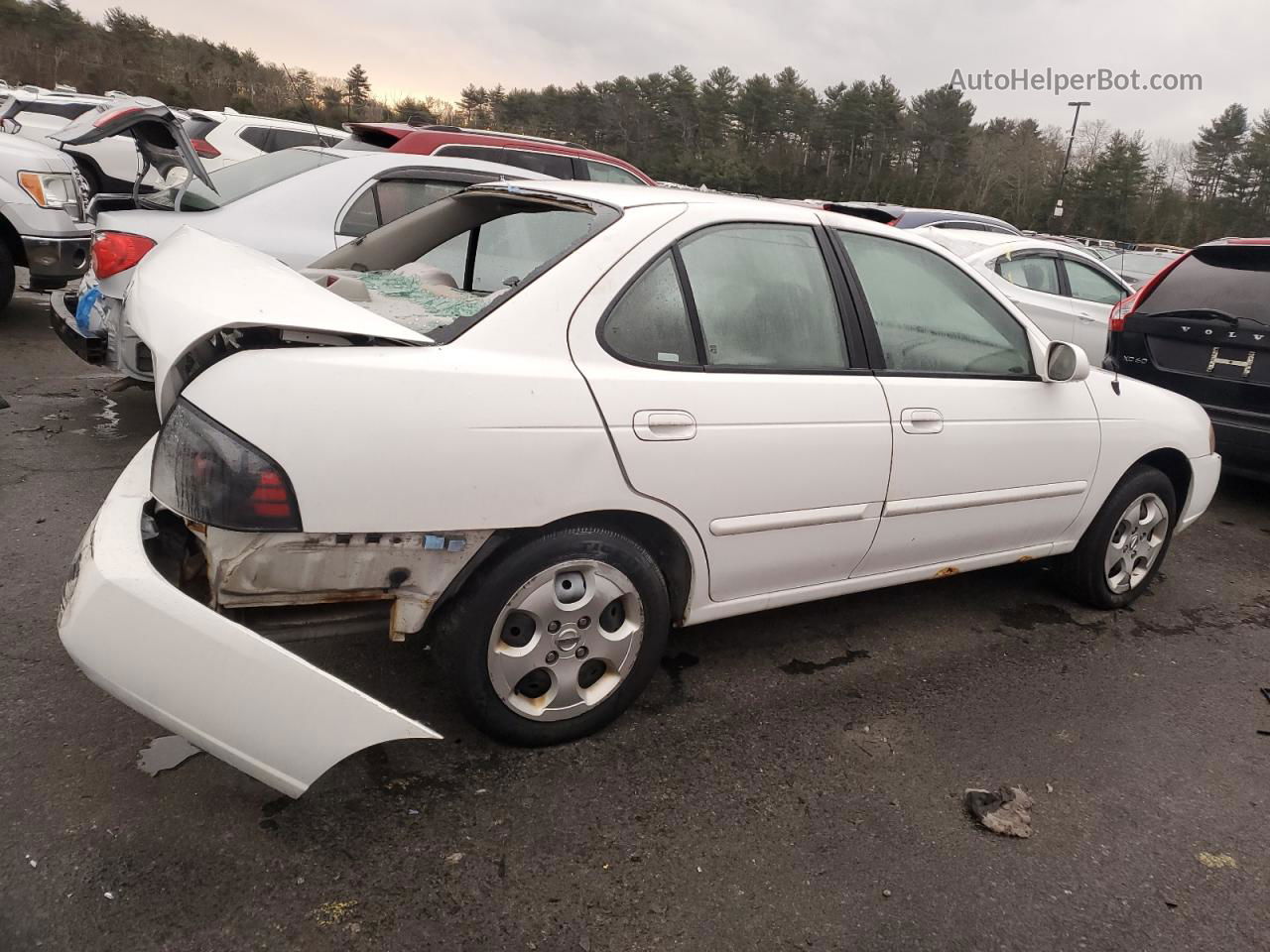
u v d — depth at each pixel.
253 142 12.04
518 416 2.33
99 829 2.22
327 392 2.11
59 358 6.95
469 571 2.39
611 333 2.57
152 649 1.99
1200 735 3.16
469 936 2.03
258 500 2.05
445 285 3.39
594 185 3.20
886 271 3.28
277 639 2.28
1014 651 3.67
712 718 2.98
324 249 5.23
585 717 2.72
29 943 1.89
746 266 2.90
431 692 2.93
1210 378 5.71
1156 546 4.19
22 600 3.24
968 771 2.82
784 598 3.07
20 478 4.40
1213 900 2.34
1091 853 2.49
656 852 2.34
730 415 2.71
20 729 2.55
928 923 2.18
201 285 2.28
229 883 2.10
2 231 7.43
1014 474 3.47
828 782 2.70
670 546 2.75
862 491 3.03
